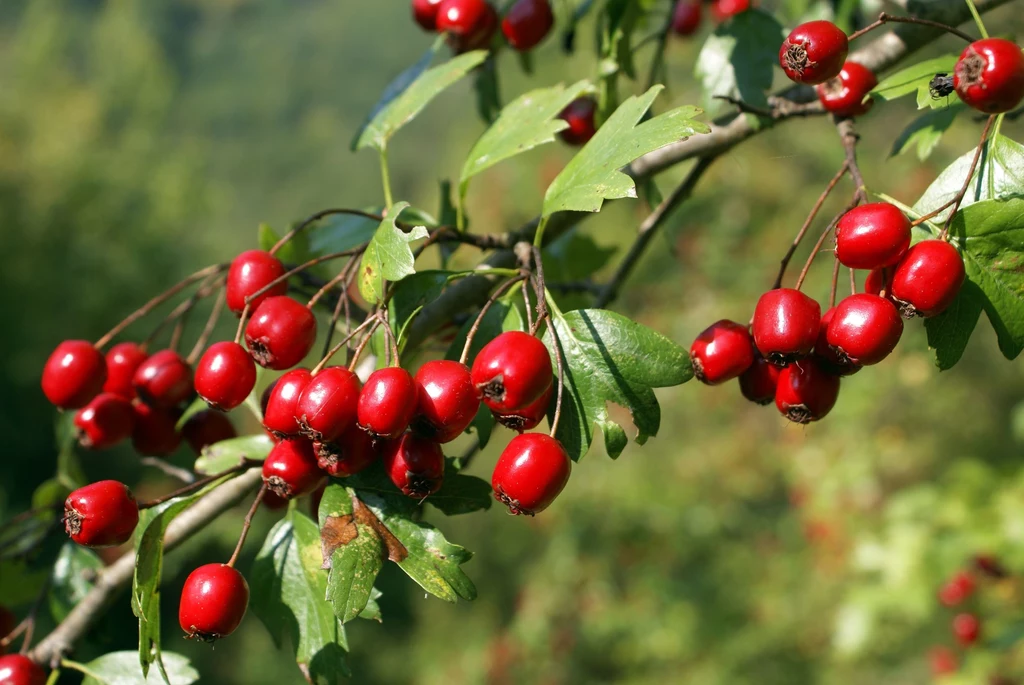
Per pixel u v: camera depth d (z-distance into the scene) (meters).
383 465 1.79
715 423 10.45
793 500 9.34
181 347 20.34
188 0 60.19
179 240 22.20
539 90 2.14
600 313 1.72
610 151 1.73
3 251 18.27
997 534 5.01
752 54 2.46
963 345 1.67
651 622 9.32
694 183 2.71
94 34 29.92
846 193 8.34
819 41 1.75
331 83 54.12
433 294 1.82
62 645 2.18
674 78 8.70
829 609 8.48
